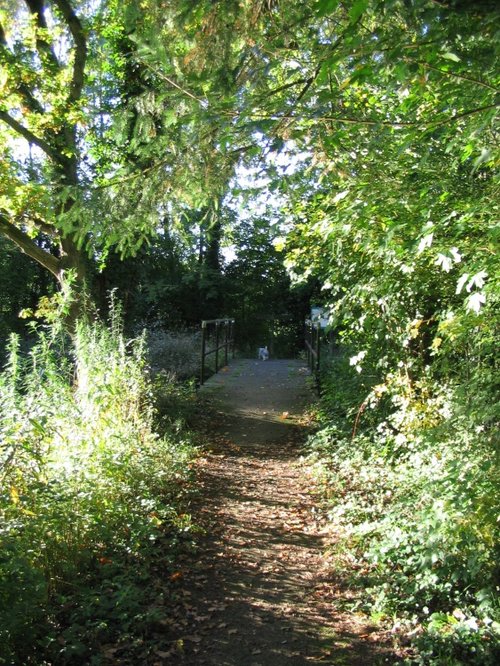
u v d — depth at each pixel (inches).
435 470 181.2
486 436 155.1
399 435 214.2
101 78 424.2
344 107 126.3
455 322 157.2
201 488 255.4
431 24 84.0
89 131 387.9
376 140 129.0
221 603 157.1
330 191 201.0
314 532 213.8
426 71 98.2
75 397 241.8
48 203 166.2
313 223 228.5
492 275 136.5
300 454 321.7
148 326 723.4
